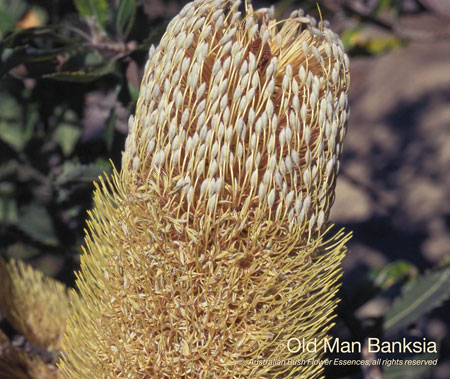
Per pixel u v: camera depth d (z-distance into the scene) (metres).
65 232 0.46
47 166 0.49
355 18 0.59
